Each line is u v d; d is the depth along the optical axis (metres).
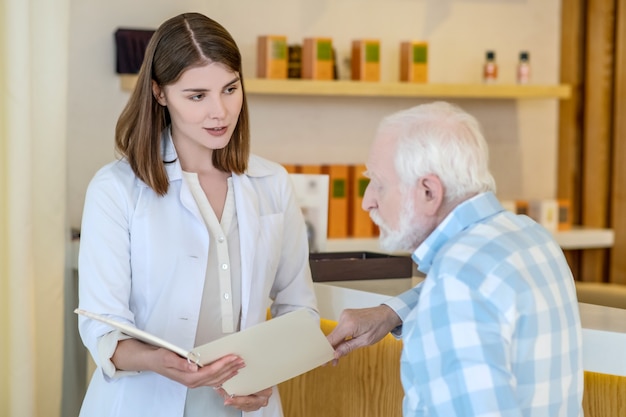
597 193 4.93
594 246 4.82
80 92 3.96
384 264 2.72
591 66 4.89
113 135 4.03
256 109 4.38
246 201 2.11
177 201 2.05
